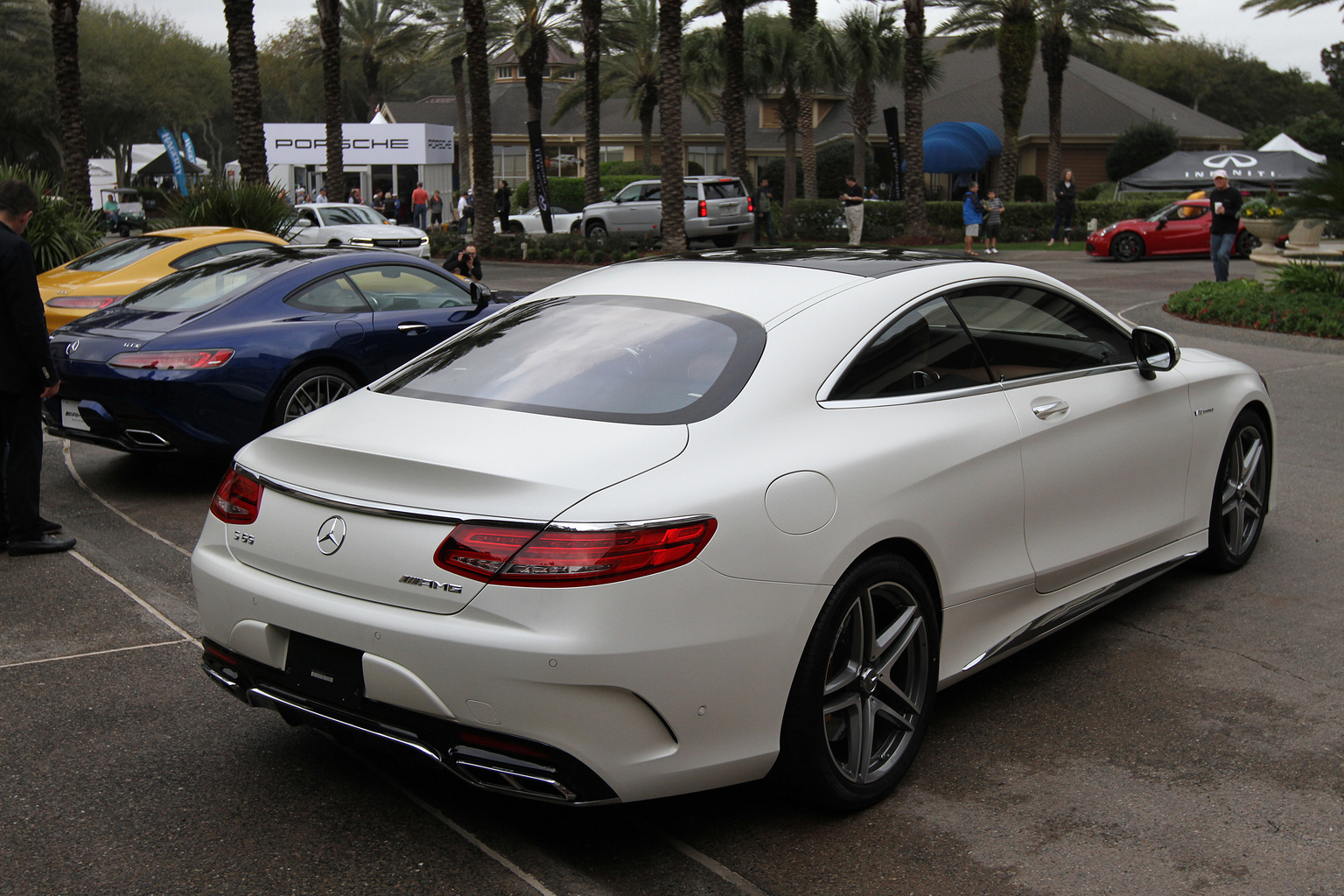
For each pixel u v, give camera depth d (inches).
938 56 1718.8
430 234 1316.4
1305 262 579.5
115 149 2561.5
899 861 113.4
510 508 102.7
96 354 249.9
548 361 130.8
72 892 107.7
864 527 117.6
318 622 110.3
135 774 131.5
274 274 279.9
